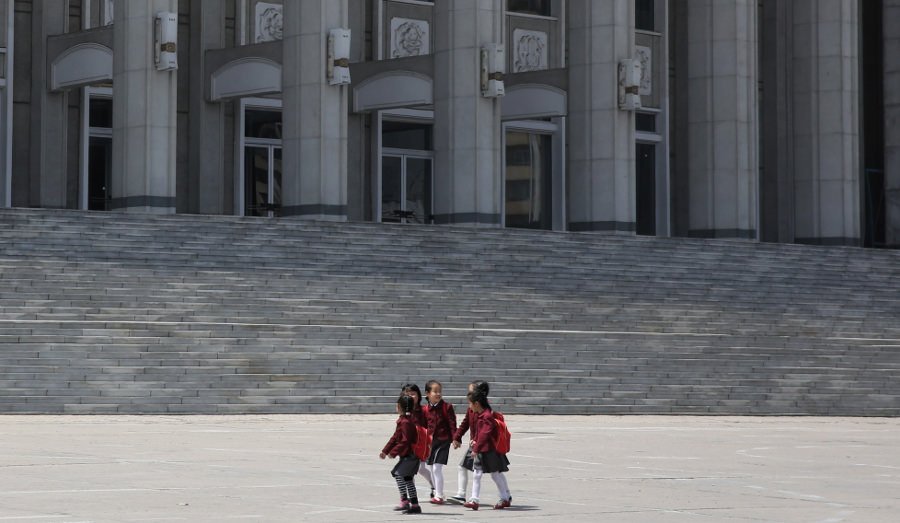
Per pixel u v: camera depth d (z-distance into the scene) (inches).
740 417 2541.8
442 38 3708.2
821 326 3093.0
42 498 1241.4
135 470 1460.4
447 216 3683.6
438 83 3722.9
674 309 2992.1
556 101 3981.3
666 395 2541.8
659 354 2628.0
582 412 2450.8
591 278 3129.9
